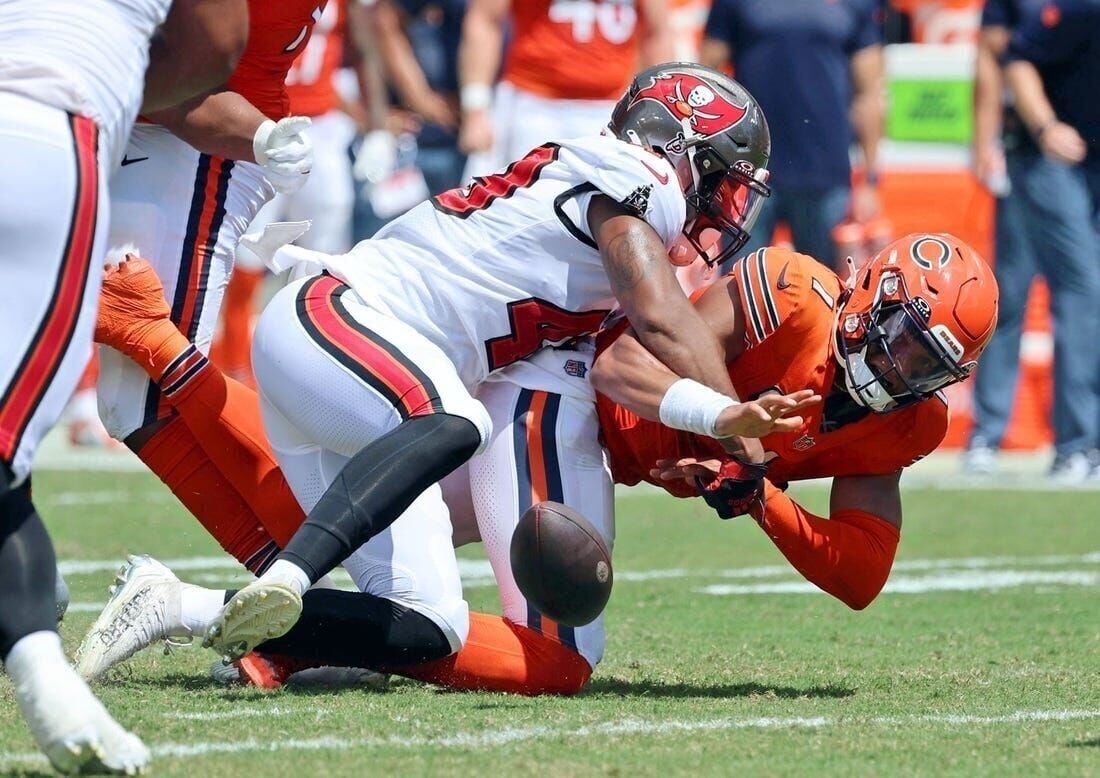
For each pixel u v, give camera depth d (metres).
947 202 34.78
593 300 13.64
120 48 10.66
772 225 32.31
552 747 10.92
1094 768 10.59
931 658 15.59
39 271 10.05
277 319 13.50
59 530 23.80
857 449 13.74
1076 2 29.41
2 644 9.88
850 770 10.41
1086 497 29.64
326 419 13.16
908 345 12.86
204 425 14.11
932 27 39.59
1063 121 30.06
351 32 32.84
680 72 13.80
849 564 13.49
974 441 33.06
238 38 11.64
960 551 23.95
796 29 31.23
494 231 13.61
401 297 13.62
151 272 14.09
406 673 13.27
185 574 20.17
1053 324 31.41
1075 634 17.16
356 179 36.38
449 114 36.38
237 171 15.23
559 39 31.20
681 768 10.38
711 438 13.46
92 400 35.72
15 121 10.12
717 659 15.46
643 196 13.16
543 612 12.52
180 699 12.62
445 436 12.67
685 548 24.22
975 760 10.77
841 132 31.72
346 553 12.40
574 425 13.74
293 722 11.63
